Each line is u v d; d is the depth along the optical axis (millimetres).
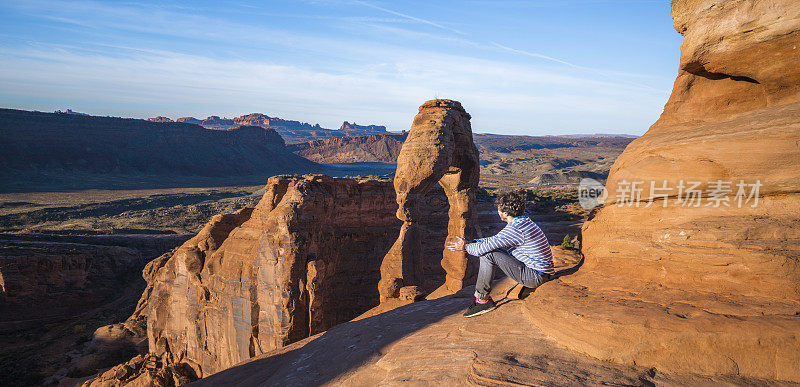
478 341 5098
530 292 6188
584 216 70438
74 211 145375
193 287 31188
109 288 74312
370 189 43094
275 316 25312
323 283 26031
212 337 29422
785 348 3762
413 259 27328
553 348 4664
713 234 4785
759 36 5352
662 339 4113
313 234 27141
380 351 6051
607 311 4617
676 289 4898
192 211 144625
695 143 5344
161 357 33219
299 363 7199
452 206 27500
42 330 61281
